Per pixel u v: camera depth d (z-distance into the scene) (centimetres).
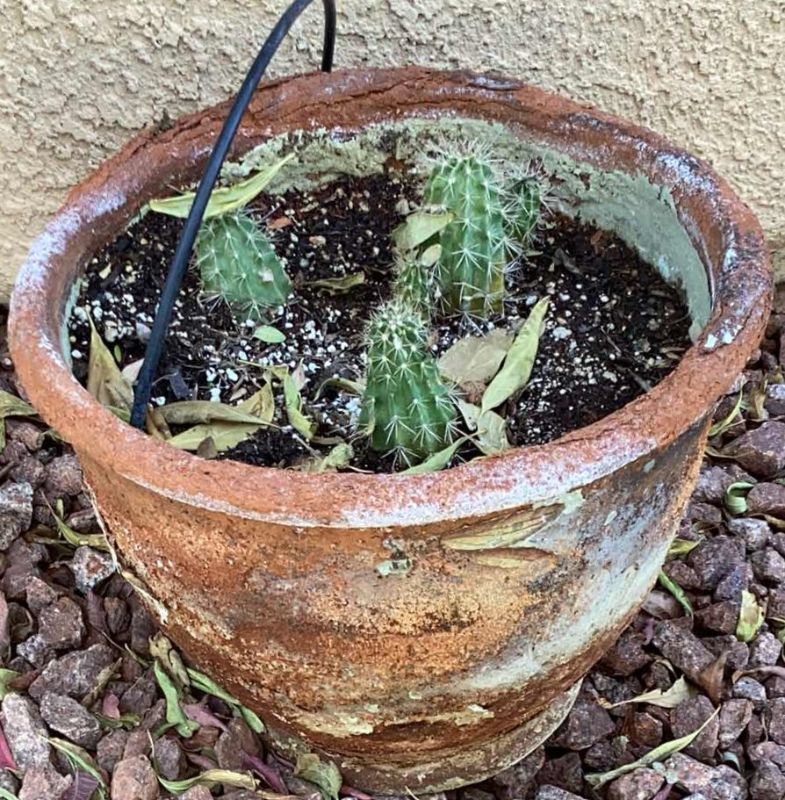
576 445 43
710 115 83
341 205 68
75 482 78
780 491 80
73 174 83
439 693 52
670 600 74
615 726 69
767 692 71
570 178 64
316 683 51
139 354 60
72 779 63
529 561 47
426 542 44
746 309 48
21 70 77
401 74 64
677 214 58
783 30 78
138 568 53
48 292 53
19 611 73
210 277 62
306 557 45
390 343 53
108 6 74
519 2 75
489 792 67
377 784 64
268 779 64
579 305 63
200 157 62
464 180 59
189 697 67
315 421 58
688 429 48
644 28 77
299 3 52
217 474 43
